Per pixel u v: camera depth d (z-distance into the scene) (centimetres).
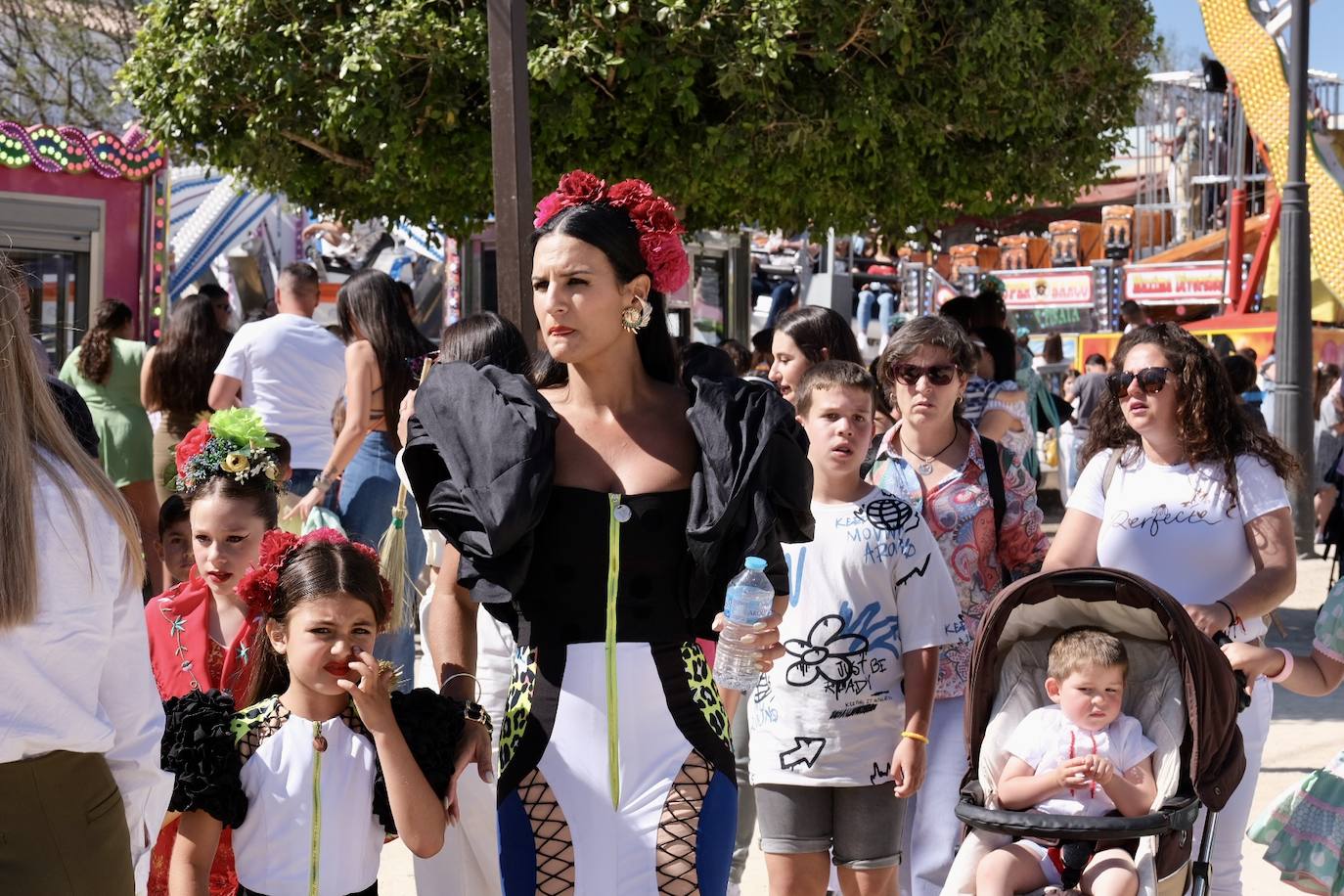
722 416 298
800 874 429
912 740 417
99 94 2228
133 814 269
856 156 986
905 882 461
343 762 351
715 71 911
